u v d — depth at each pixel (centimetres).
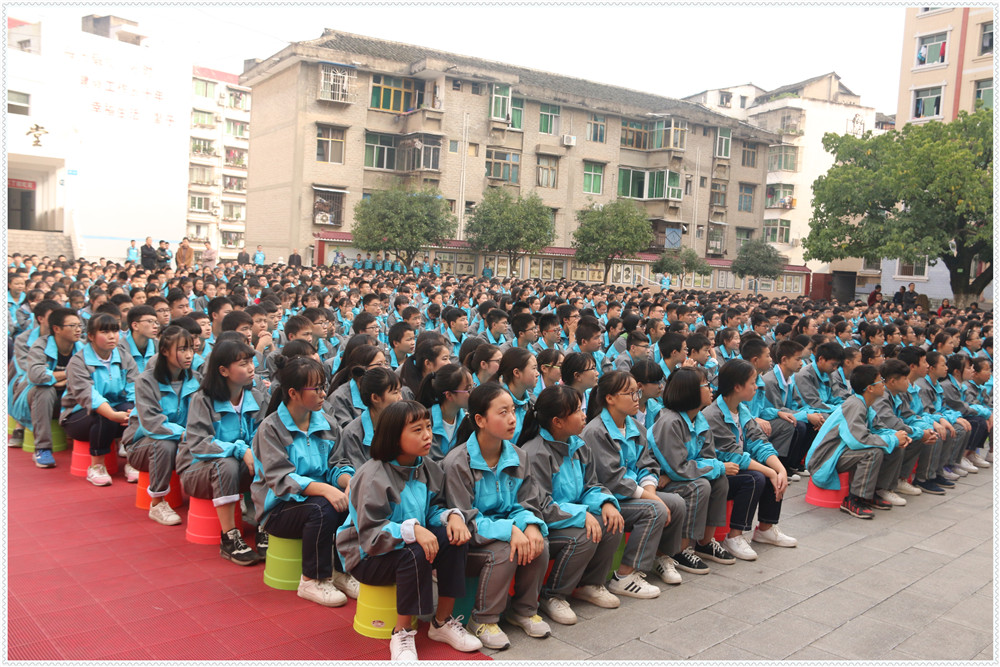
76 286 1012
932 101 2739
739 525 470
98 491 527
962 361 735
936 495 648
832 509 587
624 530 410
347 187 2686
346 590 390
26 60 2320
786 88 4081
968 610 400
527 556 340
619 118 3275
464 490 353
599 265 3186
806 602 402
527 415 399
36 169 2442
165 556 421
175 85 2742
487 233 2658
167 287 1044
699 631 362
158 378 476
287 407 394
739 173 3622
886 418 593
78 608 353
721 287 3516
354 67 2642
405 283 1359
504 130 2912
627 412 418
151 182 2694
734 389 479
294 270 1698
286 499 382
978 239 2081
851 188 2259
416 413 328
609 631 359
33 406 571
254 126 2934
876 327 916
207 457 425
